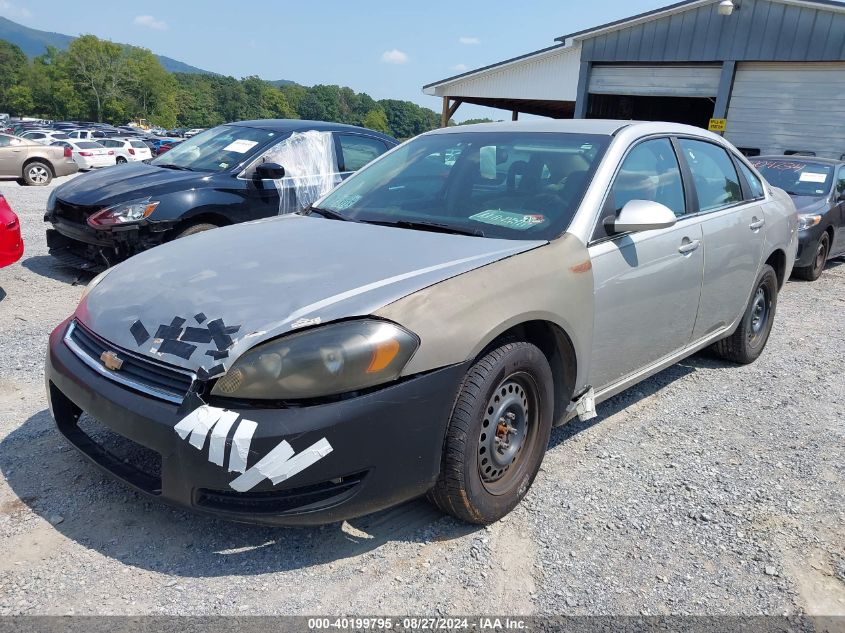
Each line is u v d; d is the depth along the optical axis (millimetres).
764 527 2857
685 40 16297
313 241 2975
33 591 2234
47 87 121000
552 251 2885
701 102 22938
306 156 6922
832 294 7961
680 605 2354
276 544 2557
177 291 2555
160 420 2229
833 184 9078
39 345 4625
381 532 2668
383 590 2338
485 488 2648
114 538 2535
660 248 3434
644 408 4098
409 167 3805
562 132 3633
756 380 4676
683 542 2717
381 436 2260
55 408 2746
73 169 19062
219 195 6207
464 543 2621
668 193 3689
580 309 2914
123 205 5793
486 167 3531
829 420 4043
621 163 3365
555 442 3562
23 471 2955
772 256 4957
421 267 2609
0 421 3426
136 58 124500
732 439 3707
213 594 2271
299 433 2143
